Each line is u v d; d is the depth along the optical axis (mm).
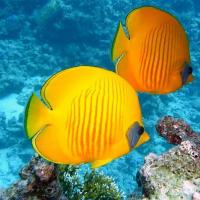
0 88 20062
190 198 3371
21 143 16688
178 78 2170
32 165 3201
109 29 22938
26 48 22891
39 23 23359
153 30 1962
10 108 19234
